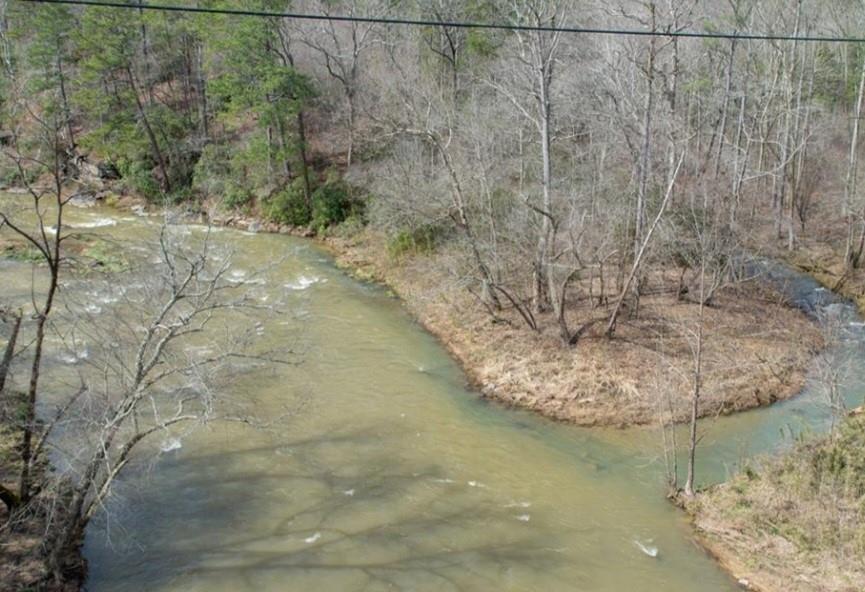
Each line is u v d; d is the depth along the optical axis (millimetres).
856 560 13484
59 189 14094
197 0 42562
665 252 26344
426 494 16344
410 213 30797
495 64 33500
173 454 17312
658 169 28547
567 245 24594
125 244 30422
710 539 14875
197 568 13695
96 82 41469
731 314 25562
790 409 20219
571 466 17594
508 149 31844
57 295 24672
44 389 18953
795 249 33938
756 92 34219
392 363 23062
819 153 37219
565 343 22609
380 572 13773
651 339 23172
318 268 32719
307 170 39875
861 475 15672
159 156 41312
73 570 13414
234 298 26953
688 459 17906
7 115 19031
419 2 37344
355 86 39312
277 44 38781
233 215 39969
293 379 21562
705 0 31203
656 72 25500
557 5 24750
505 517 15594
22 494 14117
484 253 26562
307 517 15375
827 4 40250
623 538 14961
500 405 20531
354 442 18359
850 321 26484
